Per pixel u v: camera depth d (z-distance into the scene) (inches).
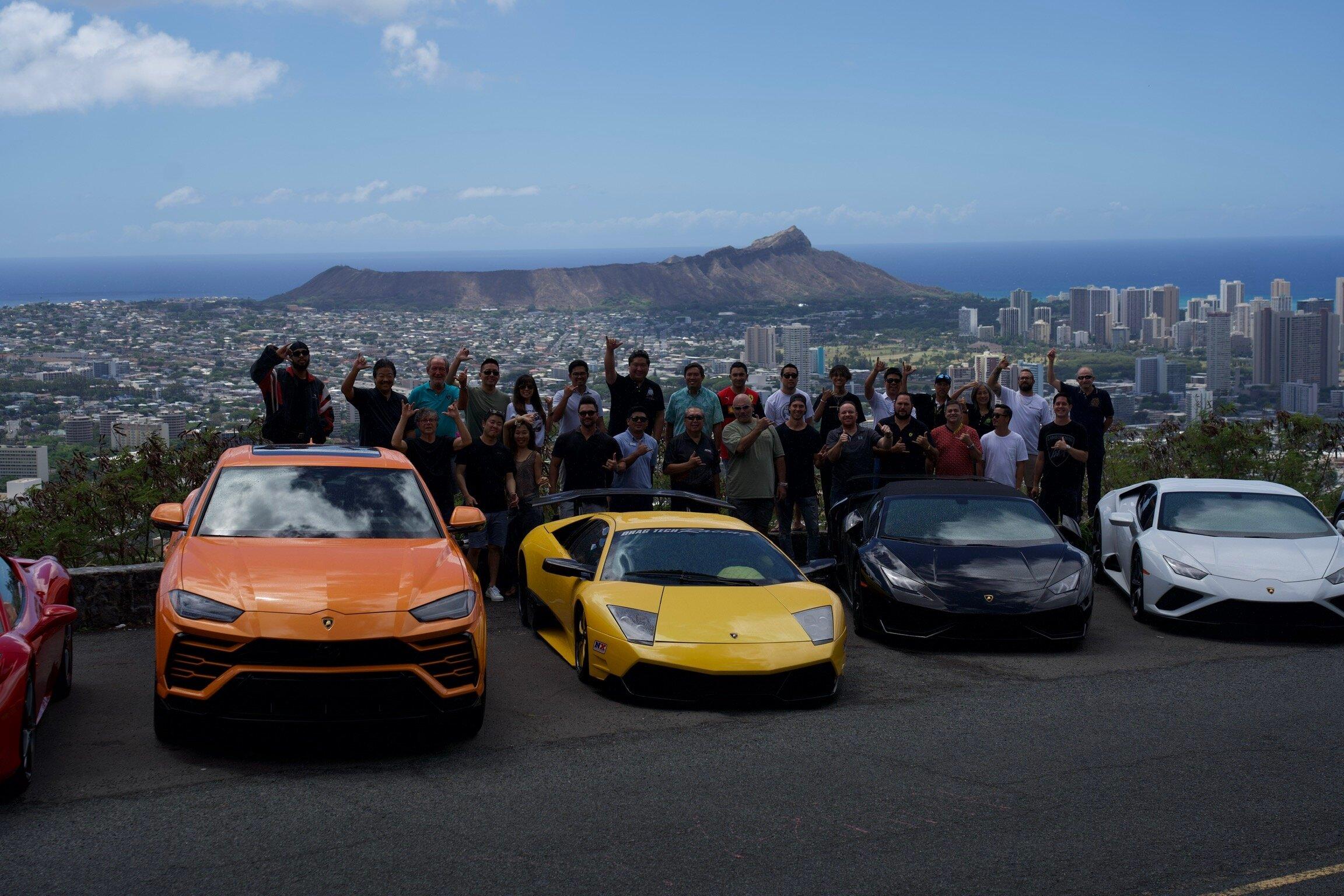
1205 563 382.9
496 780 218.5
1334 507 669.9
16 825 189.6
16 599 233.6
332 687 221.3
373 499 280.2
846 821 196.2
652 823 194.1
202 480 470.6
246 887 164.6
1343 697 295.3
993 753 241.0
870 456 472.7
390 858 176.7
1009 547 374.3
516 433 434.0
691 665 272.8
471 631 237.8
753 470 453.7
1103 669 330.0
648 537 329.1
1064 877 171.3
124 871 170.1
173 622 225.8
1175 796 211.5
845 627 298.0
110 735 247.4
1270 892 166.4
